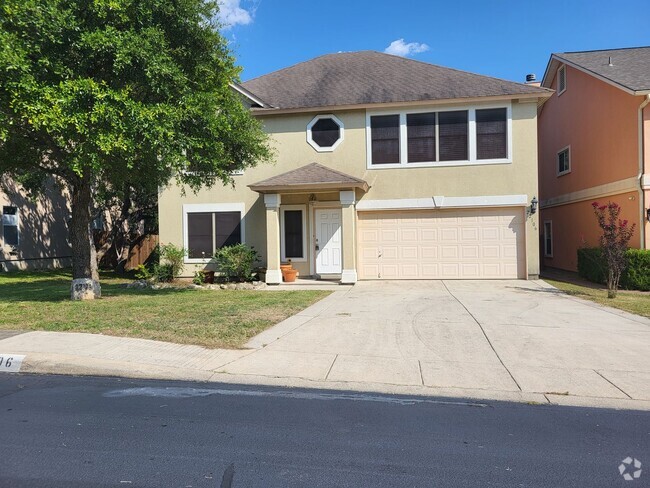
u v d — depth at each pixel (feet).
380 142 52.11
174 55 34.04
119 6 28.86
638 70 51.06
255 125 38.93
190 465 12.02
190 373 19.63
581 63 57.26
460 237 51.52
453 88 51.80
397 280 52.08
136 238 75.20
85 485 11.05
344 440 13.60
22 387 18.33
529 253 50.24
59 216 81.66
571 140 61.16
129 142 28.14
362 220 53.11
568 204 62.75
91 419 15.07
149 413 15.61
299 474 11.59
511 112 49.73
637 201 45.93
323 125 53.11
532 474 11.62
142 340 23.79
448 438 13.74
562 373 19.39
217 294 41.98
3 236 69.26
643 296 39.60
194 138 32.40
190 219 55.31
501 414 15.61
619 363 20.58
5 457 12.46
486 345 23.58
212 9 34.32
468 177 50.62
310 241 53.52
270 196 49.65
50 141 33.35
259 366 20.47
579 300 37.32
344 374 19.54
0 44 26.37
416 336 25.46
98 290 39.60
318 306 34.94
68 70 28.30
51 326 26.48
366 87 54.80
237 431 14.19
